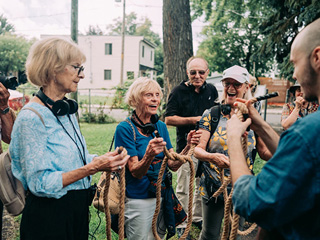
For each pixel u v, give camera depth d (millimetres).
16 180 1657
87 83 33375
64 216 1587
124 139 2023
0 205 2131
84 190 1723
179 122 3092
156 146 1779
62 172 1544
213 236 2336
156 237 1974
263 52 10547
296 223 938
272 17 10672
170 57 9688
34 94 1653
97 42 32875
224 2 23562
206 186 2270
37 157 1470
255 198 949
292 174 882
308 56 1013
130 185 2057
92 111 14336
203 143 2227
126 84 14641
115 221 2143
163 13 9633
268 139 1452
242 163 1120
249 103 1432
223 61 28938
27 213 1559
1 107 2133
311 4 8438
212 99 3307
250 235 3283
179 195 3158
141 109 2109
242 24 25484
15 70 39625
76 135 1749
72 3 10844
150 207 2072
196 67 3102
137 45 32688
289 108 3699
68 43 1613
